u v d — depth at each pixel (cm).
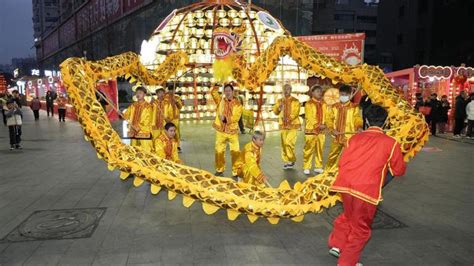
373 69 591
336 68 629
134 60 687
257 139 536
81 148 1114
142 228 483
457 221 514
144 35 3372
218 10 1524
